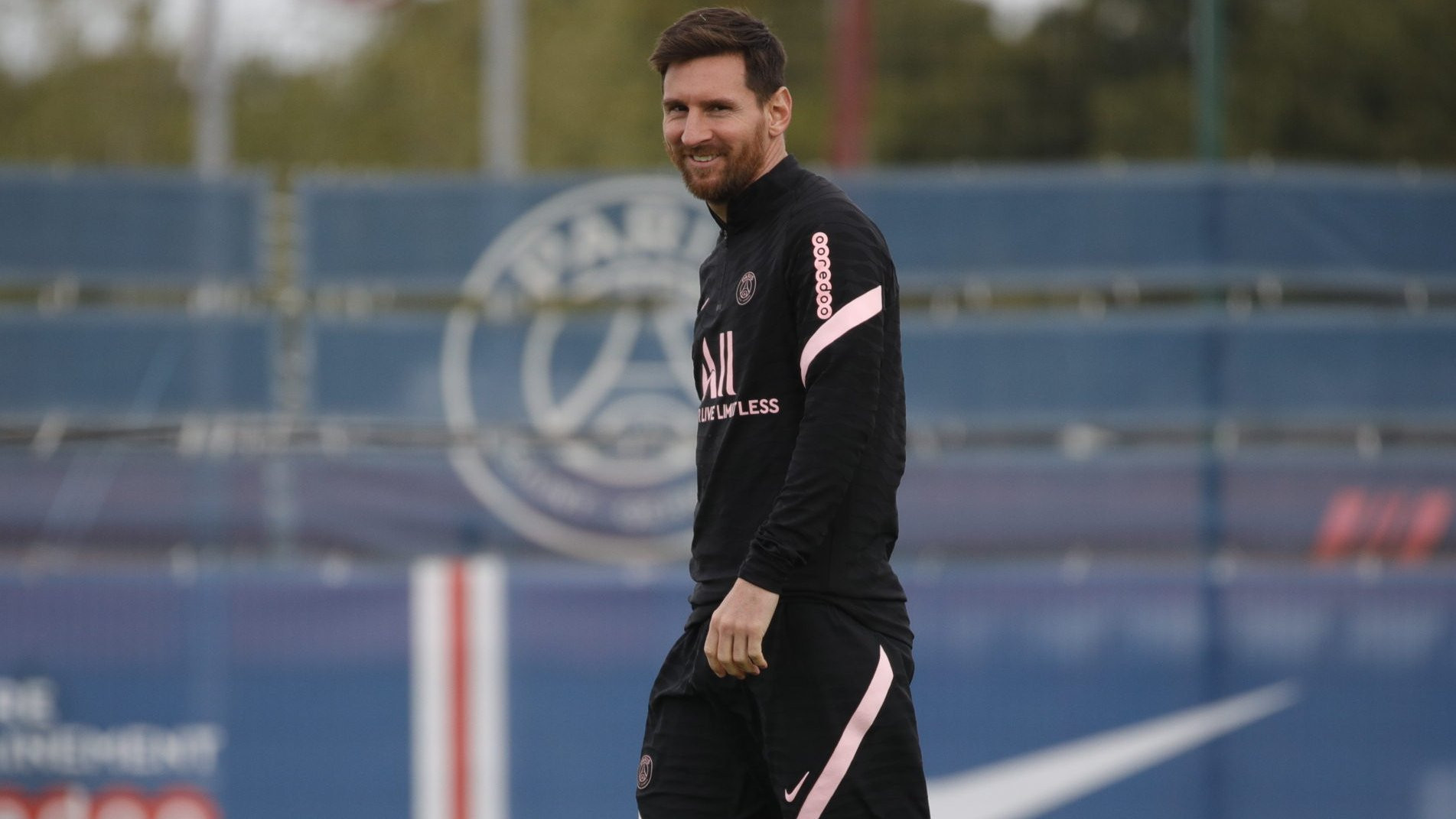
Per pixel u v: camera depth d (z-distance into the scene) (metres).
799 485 10.12
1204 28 29.55
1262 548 25.64
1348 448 25.62
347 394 25.47
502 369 25.48
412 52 73.44
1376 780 25.38
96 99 68.06
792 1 90.19
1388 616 25.44
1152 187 25.66
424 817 25.27
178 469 25.31
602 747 25.31
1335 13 87.75
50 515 25.22
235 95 72.00
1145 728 25.45
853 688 10.55
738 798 11.06
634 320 25.42
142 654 25.22
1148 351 25.61
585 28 78.69
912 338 25.64
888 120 88.94
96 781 25.19
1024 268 25.67
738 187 10.94
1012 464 25.64
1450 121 86.56
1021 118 89.69
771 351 10.70
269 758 25.27
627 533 25.50
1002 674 25.58
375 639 25.36
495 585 25.38
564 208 25.47
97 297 25.30
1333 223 25.70
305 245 25.44
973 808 25.50
